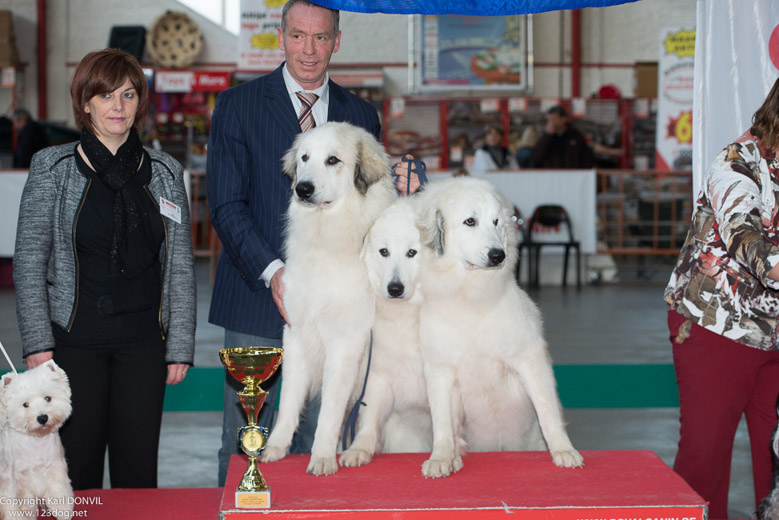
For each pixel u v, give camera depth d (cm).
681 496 215
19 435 217
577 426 503
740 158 249
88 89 275
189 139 1497
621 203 1198
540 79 1664
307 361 277
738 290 262
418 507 206
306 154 278
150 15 1625
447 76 1566
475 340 256
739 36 317
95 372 291
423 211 265
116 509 237
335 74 1552
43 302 280
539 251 1152
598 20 1661
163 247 303
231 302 331
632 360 667
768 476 287
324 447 249
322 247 269
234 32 1625
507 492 219
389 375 283
